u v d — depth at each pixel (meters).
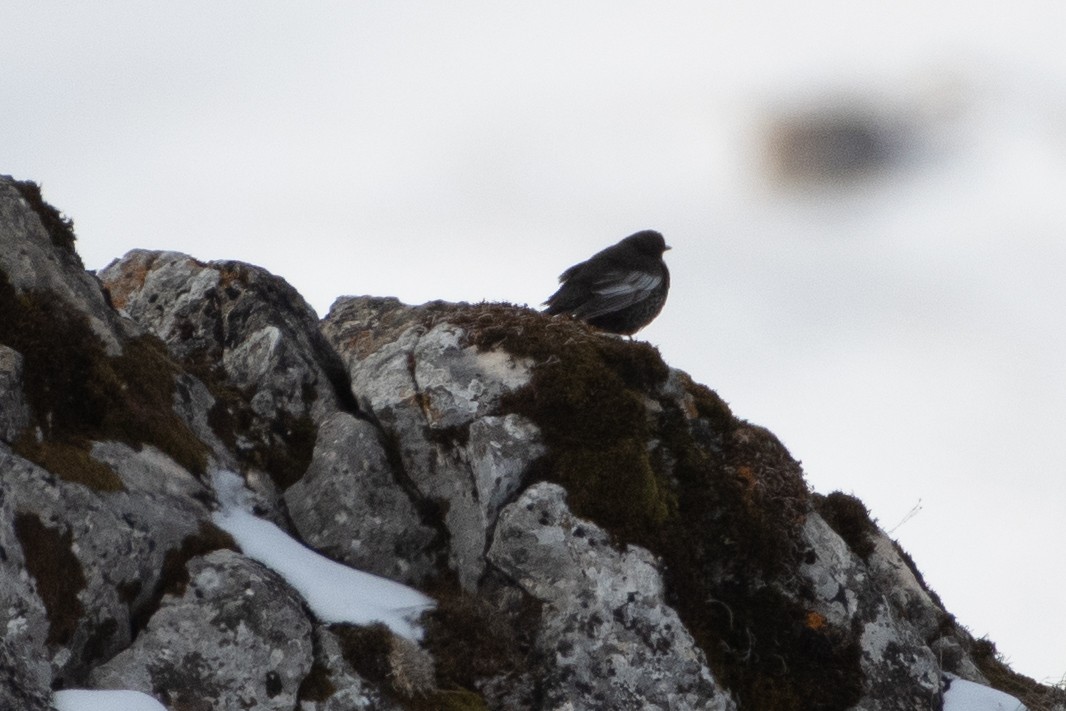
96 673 10.23
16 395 10.87
